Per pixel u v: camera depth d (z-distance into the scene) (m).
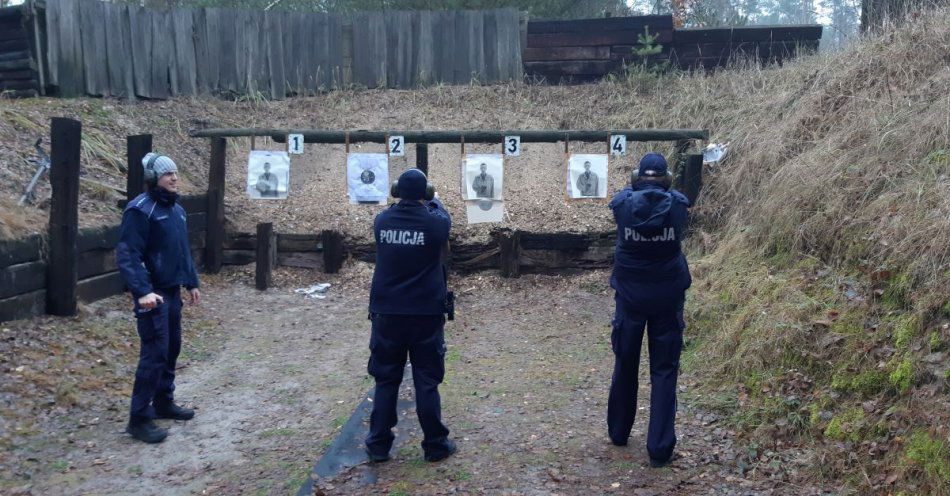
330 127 12.37
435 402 4.45
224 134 9.33
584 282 9.16
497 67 13.61
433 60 13.71
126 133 11.05
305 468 4.48
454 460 4.52
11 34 11.09
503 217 10.30
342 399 5.72
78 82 11.57
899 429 4.20
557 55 13.43
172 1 16.75
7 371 5.47
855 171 6.87
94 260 7.31
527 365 6.49
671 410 4.36
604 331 7.49
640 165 4.52
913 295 4.94
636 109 11.97
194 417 5.37
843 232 6.27
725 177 9.29
